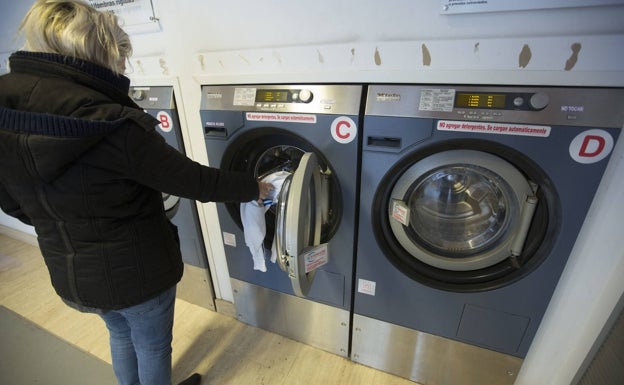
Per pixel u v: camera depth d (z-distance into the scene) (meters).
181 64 1.29
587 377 1.02
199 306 1.86
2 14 1.56
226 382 1.42
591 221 0.94
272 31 1.12
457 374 1.32
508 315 1.11
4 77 0.69
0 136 0.66
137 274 0.86
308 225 1.05
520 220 1.00
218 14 1.17
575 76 0.83
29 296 1.92
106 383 1.40
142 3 1.25
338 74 1.06
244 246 1.46
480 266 1.11
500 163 0.95
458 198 1.19
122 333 1.07
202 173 0.85
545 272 1.01
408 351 1.35
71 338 1.63
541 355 1.18
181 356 1.55
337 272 1.31
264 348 1.58
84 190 0.73
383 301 1.28
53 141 0.62
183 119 1.38
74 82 0.69
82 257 0.81
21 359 1.52
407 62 0.98
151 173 0.75
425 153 1.01
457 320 1.20
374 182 1.07
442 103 0.93
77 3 0.72
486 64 0.91
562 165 0.87
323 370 1.47
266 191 1.07
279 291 1.50
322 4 1.03
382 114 0.98
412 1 0.93
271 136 1.25
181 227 1.63
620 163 0.85
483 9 0.86
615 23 0.78
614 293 0.94
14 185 0.75
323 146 1.10
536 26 0.85
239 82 1.21
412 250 1.16
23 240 2.53
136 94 1.41
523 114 0.86
